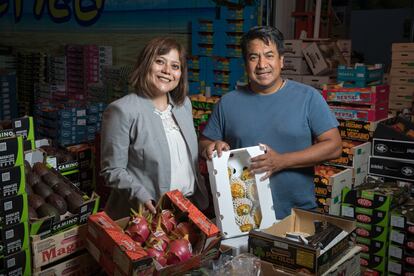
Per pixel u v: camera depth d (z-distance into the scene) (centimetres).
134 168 219
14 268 198
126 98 216
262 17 492
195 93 508
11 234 197
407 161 361
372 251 344
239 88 243
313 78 460
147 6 634
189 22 581
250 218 203
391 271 339
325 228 182
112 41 704
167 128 224
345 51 504
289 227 195
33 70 802
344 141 392
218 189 195
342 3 594
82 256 209
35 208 209
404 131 367
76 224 213
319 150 218
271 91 231
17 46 913
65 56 734
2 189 195
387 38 568
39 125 508
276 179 227
